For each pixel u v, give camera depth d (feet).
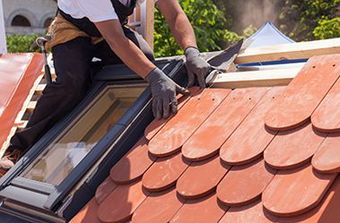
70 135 9.04
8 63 15.14
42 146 9.04
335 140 5.77
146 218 6.33
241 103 7.45
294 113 6.51
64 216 7.07
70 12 9.29
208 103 7.81
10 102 13.82
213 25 30.01
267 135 6.51
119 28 8.15
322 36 35.24
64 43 9.41
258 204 5.65
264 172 6.00
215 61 9.02
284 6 43.52
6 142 12.44
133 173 7.22
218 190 6.11
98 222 6.73
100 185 7.39
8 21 52.54
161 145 7.40
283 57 8.79
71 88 9.26
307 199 5.26
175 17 9.45
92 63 10.18
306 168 5.68
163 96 7.96
